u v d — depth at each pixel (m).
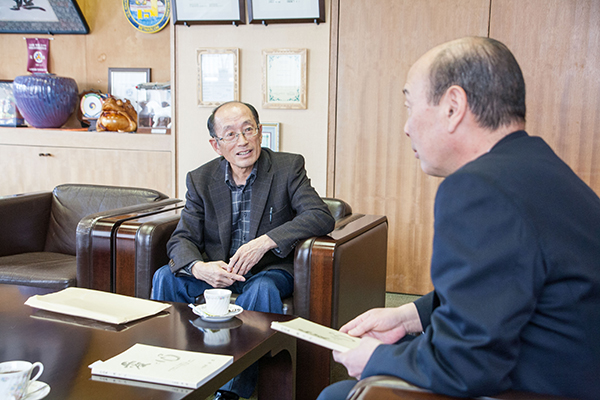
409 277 3.60
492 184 0.92
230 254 2.36
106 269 2.32
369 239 2.41
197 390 1.20
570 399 0.90
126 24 4.44
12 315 1.68
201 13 3.64
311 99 3.60
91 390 1.18
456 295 0.91
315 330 1.23
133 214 2.51
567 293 0.92
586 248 0.94
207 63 3.71
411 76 1.10
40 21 4.46
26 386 1.10
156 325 1.62
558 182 0.96
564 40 3.17
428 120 1.07
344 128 3.57
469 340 0.88
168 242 2.29
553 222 0.91
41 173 4.20
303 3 3.47
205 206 2.34
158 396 1.15
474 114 1.03
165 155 3.95
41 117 4.23
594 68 3.14
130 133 3.98
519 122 1.05
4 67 4.68
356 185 3.60
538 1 3.17
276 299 2.01
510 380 0.94
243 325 1.65
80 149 4.11
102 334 1.53
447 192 0.96
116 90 4.50
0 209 2.88
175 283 2.17
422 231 3.54
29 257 2.81
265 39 3.62
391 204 3.56
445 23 3.32
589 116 3.19
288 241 2.06
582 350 0.94
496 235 0.90
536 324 0.95
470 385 0.88
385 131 3.50
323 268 2.00
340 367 2.54
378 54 3.45
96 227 2.33
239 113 2.21
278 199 2.31
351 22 3.46
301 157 2.43
